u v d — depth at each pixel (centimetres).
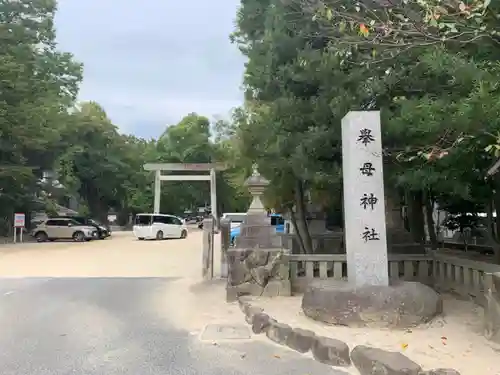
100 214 4081
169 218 2986
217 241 2395
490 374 403
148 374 448
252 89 970
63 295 834
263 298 746
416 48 555
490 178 614
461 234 1316
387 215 1025
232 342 548
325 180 759
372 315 556
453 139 488
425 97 563
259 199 826
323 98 766
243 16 975
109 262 1479
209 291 864
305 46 809
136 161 4197
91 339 564
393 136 650
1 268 1301
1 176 2431
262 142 890
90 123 3522
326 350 475
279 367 463
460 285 700
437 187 620
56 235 2684
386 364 412
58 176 3303
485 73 467
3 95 2270
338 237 1212
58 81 2989
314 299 599
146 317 673
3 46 2403
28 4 2631
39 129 2453
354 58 699
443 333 530
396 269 795
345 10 564
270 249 775
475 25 468
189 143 4378
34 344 544
